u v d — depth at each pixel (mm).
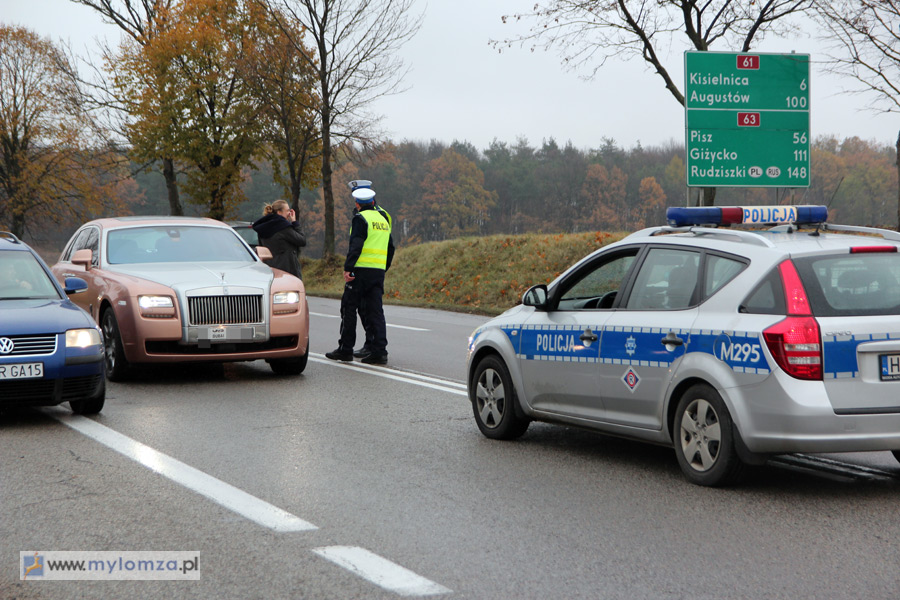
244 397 13531
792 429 7629
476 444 10312
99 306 15414
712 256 8531
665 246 9031
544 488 8320
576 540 6723
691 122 24016
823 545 6594
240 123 61844
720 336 8109
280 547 6539
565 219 159125
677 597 5539
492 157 185000
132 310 14523
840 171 106812
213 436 10609
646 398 8789
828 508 7621
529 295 10062
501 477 8742
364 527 7043
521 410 10328
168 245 16750
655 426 8766
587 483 8516
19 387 10930
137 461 9289
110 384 14922
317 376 15773
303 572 6008
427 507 7641
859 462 9406
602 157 173000
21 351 10977
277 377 15656
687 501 7859
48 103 78688
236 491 8109
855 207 107188
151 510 7512
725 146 24172
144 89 62906
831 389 7629
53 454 9609
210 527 7035
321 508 7582
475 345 10875
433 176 163625
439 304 32812
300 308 15328
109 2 63969
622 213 160625
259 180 165000
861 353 7707
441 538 6766
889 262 8055
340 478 8641
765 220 9484
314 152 60562
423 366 17078
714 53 24031
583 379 9453
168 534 6859
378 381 15164
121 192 152875
